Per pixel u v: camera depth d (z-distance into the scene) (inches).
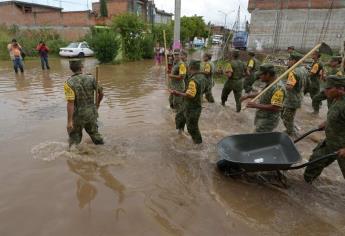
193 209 142.9
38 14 1283.2
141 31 868.0
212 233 126.8
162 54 769.6
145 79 498.9
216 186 163.3
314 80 315.3
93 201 146.6
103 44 729.6
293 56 223.1
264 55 599.5
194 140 213.2
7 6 1295.5
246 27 1081.4
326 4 816.3
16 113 284.5
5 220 131.1
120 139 222.7
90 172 173.8
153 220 133.7
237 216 138.6
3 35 970.7
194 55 1009.5
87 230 126.2
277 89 176.6
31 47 862.5
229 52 645.3
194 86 193.6
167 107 315.6
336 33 820.6
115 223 131.0
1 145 207.8
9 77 490.6
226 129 257.0
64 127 245.8
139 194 153.6
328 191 161.0
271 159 169.9
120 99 349.1
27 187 156.9
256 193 157.9
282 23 870.4
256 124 190.1
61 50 865.5
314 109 312.2
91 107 193.5
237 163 153.4
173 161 190.2
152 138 226.8
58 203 144.2
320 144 160.7
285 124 236.5
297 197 154.9
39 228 126.6
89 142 213.5
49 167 178.1
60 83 442.0
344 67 361.1
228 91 316.8
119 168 179.3
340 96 146.5
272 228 131.3
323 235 128.0
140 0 1514.5
